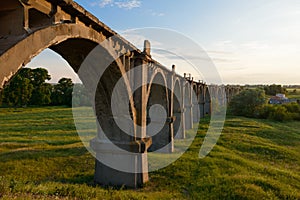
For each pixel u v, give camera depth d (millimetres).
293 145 24422
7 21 5133
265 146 21656
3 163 14633
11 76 4551
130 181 11672
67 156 16391
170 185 12094
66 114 45562
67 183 11781
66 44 8469
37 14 5922
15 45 4633
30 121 37688
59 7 6281
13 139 23594
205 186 11703
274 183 12016
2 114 46031
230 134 27156
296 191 11547
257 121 40094
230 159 16359
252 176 12766
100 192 10406
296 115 45000
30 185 10586
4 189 9602
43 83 63156
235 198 10477
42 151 17688
